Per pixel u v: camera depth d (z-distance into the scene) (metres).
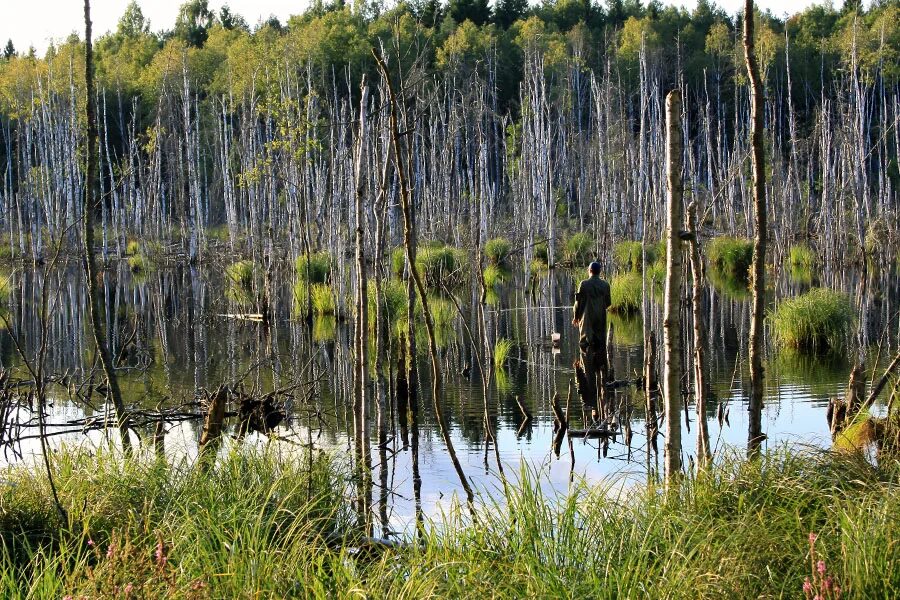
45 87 51.78
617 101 55.72
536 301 27.78
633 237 41.06
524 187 38.72
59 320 25.61
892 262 35.59
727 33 63.56
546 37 65.38
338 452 8.99
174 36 78.31
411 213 8.93
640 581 4.86
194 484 6.96
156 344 20.64
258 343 19.53
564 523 5.59
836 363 16.14
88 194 8.30
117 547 5.15
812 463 6.46
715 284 31.03
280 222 35.16
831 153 43.44
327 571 5.89
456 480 9.28
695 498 6.07
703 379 7.07
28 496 6.56
